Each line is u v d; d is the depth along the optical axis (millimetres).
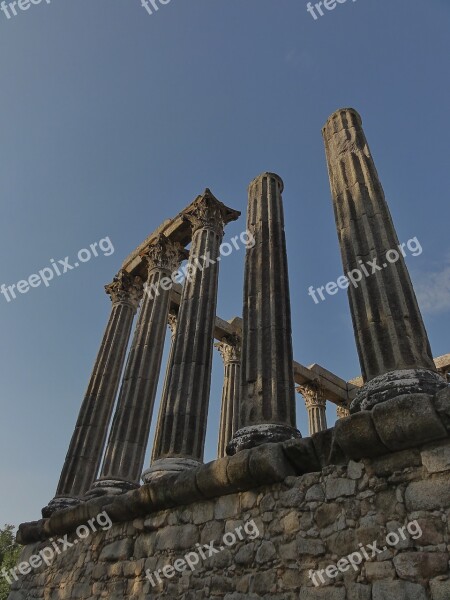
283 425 8250
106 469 12086
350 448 6152
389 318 7184
